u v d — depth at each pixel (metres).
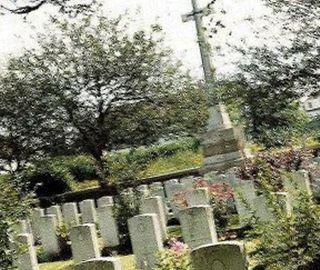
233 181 16.27
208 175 19.70
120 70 28.83
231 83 11.92
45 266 13.23
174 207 15.77
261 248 7.82
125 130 29.75
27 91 29.09
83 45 28.97
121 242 13.63
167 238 13.05
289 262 7.03
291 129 16.81
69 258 13.74
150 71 29.48
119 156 17.58
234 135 22.97
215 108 23.56
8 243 8.77
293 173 12.68
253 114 12.64
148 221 9.94
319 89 11.54
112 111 29.50
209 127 23.78
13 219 9.17
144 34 29.25
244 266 6.51
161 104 29.58
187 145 37.72
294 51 11.38
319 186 13.85
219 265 6.64
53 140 29.28
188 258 7.48
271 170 12.36
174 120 29.59
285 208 8.92
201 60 19.33
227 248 6.59
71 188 32.66
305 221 7.16
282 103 11.76
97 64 28.70
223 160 23.08
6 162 29.91
